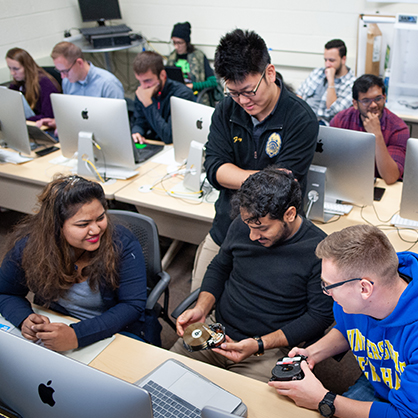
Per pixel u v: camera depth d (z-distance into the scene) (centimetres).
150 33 513
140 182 246
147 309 167
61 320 150
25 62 338
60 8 479
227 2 454
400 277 109
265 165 181
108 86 324
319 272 143
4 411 115
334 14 412
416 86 361
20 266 150
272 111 170
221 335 134
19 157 282
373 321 110
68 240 139
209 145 191
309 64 440
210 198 227
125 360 133
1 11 414
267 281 149
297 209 139
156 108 291
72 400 95
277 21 439
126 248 153
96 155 251
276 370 119
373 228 104
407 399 99
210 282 168
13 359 101
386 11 391
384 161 224
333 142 190
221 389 116
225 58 152
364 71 386
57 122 250
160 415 109
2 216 345
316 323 143
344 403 109
